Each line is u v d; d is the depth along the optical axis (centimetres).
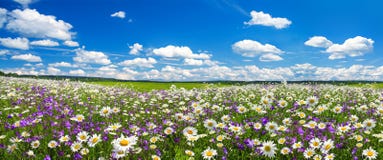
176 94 1909
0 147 727
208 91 2219
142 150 698
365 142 768
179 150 743
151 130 871
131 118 1085
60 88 2289
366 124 805
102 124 966
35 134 845
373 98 1845
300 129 825
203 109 1141
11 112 1234
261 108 972
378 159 687
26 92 1834
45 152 711
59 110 1225
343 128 783
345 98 1816
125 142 554
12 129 905
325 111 1212
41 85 2394
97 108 1318
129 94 2091
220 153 702
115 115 1134
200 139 826
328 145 635
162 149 746
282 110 1180
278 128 793
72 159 677
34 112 1162
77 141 701
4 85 2445
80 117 809
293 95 1809
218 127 823
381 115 1034
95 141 640
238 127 790
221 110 1181
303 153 663
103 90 2391
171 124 923
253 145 708
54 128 914
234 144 766
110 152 669
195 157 698
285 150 679
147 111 1249
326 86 2845
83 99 1744
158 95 1889
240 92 2167
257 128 838
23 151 710
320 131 855
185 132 720
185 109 1273
